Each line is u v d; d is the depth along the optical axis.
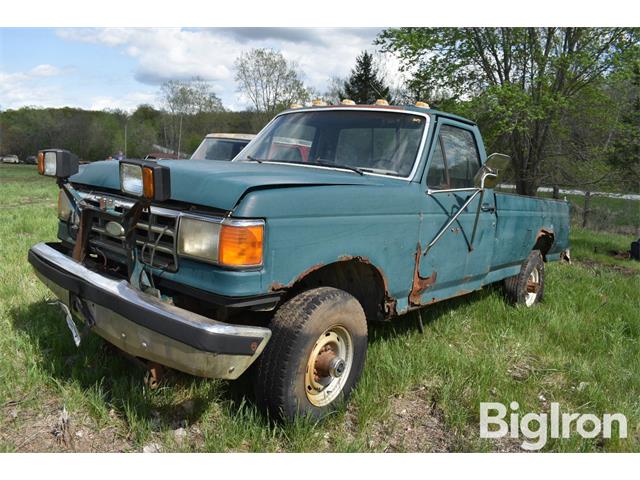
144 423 2.98
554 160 15.95
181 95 47.19
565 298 6.32
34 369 3.36
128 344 2.76
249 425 3.00
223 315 3.03
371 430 3.21
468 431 3.30
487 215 4.76
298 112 4.52
